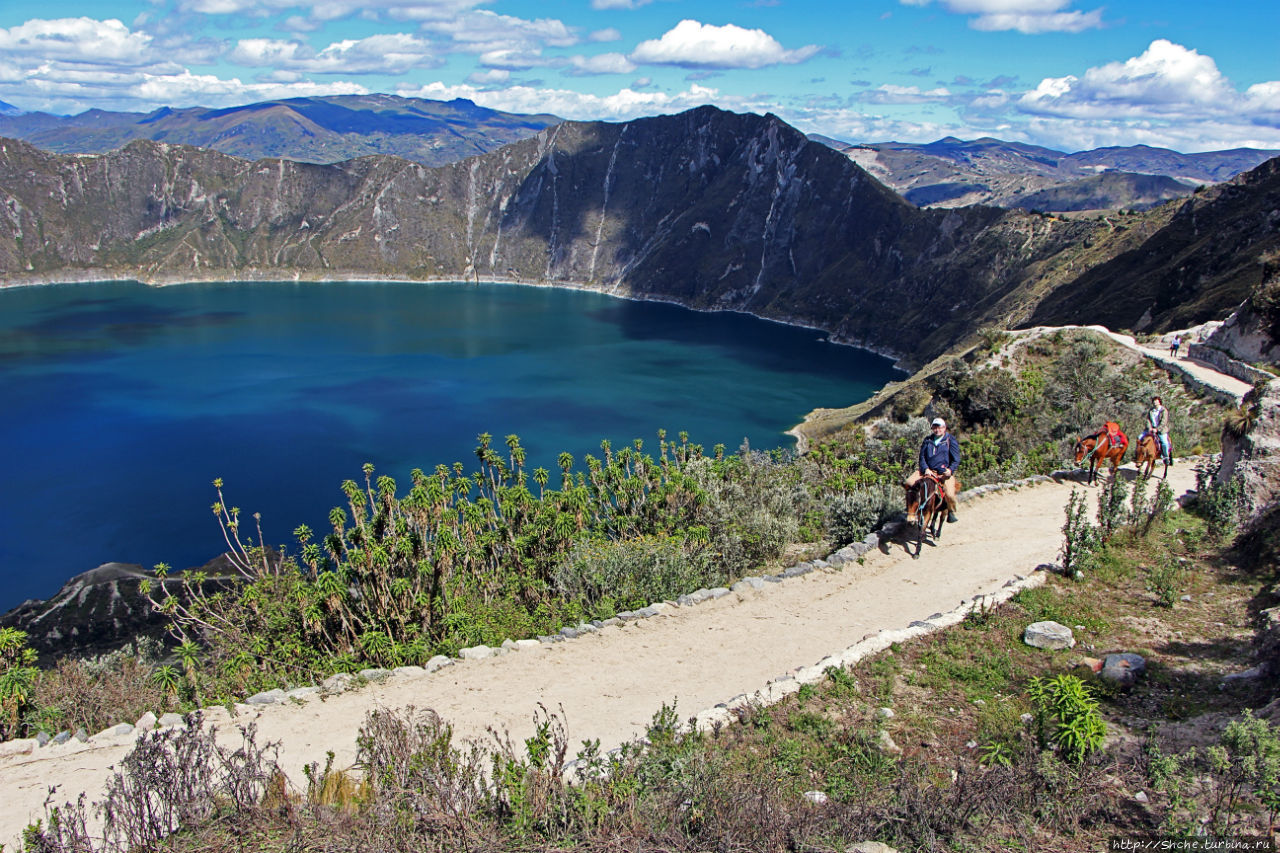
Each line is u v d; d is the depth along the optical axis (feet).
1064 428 132.87
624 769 35.09
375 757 36.06
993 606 54.75
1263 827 28.81
